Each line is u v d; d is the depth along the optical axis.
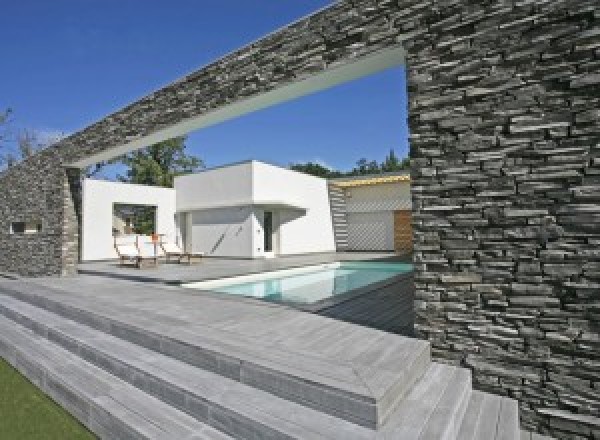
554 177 3.33
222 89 6.49
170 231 21.73
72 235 10.80
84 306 6.06
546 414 3.28
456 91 3.88
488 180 3.66
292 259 18.14
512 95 3.56
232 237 19.22
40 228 12.63
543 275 3.35
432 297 3.98
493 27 3.68
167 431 3.08
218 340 4.12
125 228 27.97
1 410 4.06
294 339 4.21
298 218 21.42
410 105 4.17
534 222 3.41
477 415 3.17
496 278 3.60
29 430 3.65
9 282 9.48
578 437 3.12
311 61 5.24
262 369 3.34
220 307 6.07
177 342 4.15
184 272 12.23
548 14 3.40
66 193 10.67
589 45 3.20
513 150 3.54
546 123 3.38
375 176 22.92
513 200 3.52
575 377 3.17
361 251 23.42
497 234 3.60
